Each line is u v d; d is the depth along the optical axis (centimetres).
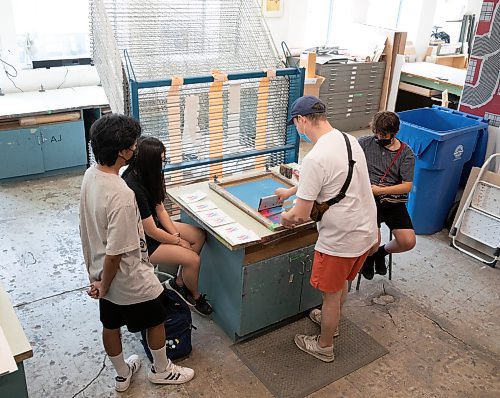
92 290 194
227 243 224
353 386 237
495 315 294
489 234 345
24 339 153
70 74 475
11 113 402
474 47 364
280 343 262
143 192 229
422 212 374
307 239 257
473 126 356
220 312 266
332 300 235
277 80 315
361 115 621
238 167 320
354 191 209
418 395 234
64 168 453
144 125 277
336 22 637
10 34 434
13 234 354
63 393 226
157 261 246
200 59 314
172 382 231
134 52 297
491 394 237
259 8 341
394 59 604
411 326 281
